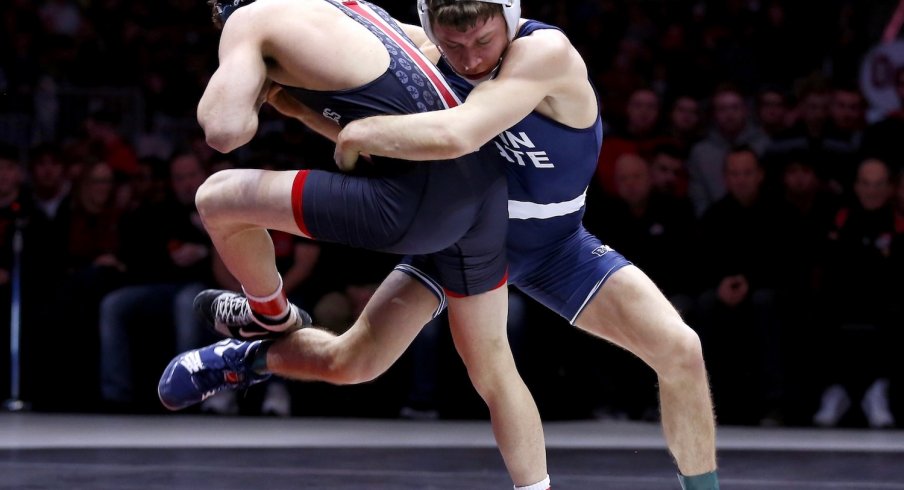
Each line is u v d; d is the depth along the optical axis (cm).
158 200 904
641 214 847
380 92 380
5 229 915
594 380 848
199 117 370
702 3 1170
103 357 891
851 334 820
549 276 453
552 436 778
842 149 884
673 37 1124
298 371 445
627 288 434
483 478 607
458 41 376
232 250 407
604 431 802
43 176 955
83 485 577
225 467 640
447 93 395
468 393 853
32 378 910
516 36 399
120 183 924
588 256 446
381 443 742
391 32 398
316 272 865
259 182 390
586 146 425
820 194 848
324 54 376
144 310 886
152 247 895
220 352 456
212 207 397
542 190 430
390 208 378
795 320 823
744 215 837
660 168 855
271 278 417
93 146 989
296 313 445
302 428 819
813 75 927
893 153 882
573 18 1182
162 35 1190
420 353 852
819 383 833
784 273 830
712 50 1108
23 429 806
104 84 1148
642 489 582
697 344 423
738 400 833
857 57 1083
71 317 895
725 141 928
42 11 1241
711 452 432
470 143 367
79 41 1198
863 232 830
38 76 1155
